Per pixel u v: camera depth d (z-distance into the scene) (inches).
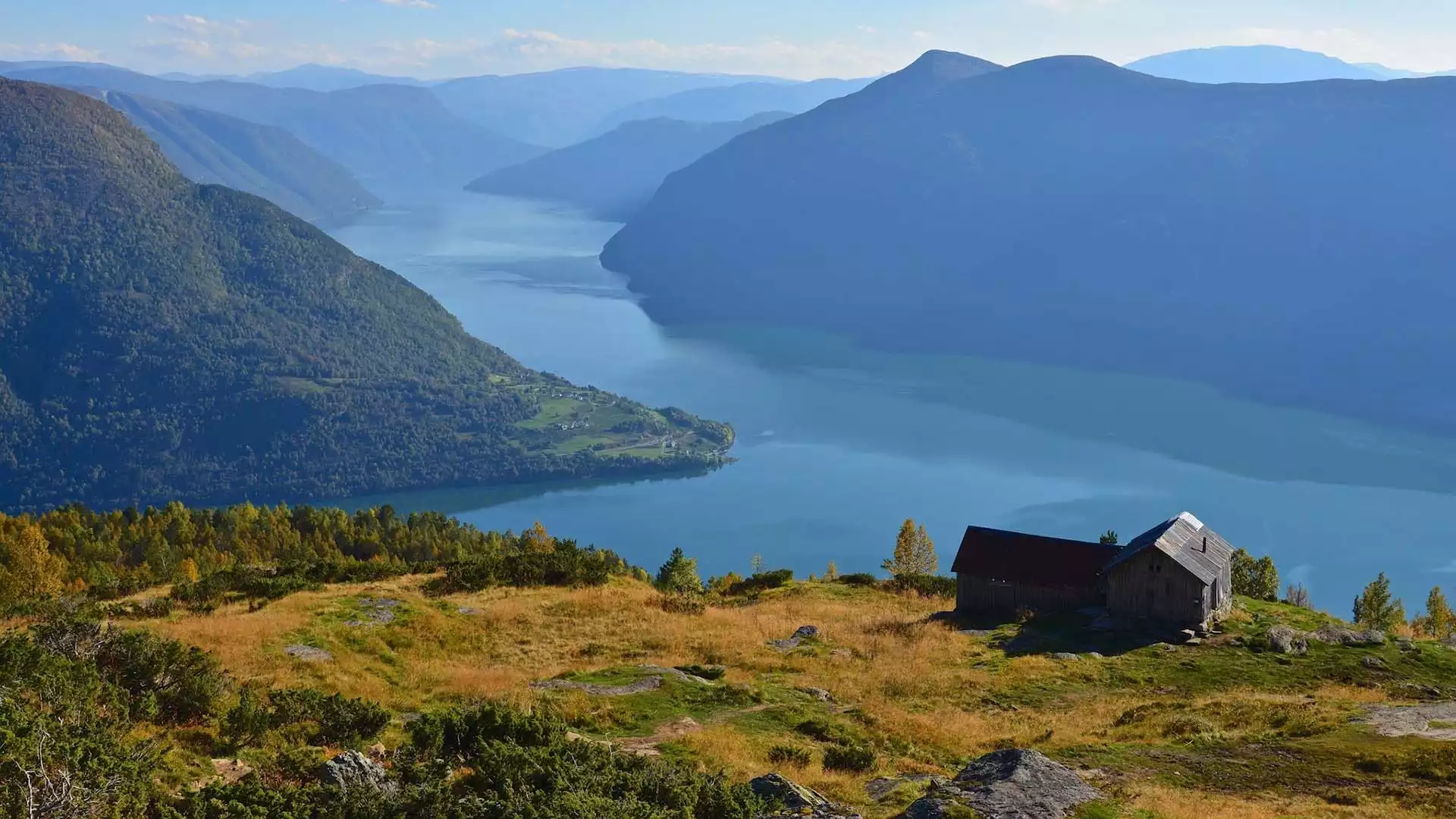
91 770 941.2
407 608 2362.2
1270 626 2519.7
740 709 1721.2
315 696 1450.5
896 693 1950.1
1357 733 1499.8
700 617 2566.4
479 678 1863.9
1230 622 2539.4
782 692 1862.7
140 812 948.6
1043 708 1875.0
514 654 2112.5
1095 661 2208.4
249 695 1405.0
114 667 1440.7
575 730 1557.6
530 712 1477.6
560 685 1830.7
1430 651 2234.3
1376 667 2127.2
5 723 977.5
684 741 1492.4
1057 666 2153.1
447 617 2330.2
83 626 1517.0
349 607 2322.8
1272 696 1879.9
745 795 1136.2
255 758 1235.2
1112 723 1708.9
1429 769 1306.6
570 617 2432.3
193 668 1461.6
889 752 1534.2
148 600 2472.9
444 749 1304.1
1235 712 1699.1
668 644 2224.4
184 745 1262.3
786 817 1113.4
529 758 1175.0
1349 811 1164.5
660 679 1862.7
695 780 1145.4
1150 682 2052.2
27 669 1275.8
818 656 2220.7
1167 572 2534.5
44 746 943.7
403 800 1066.7
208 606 2345.0
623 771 1189.7
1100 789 1206.9
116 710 1259.2
